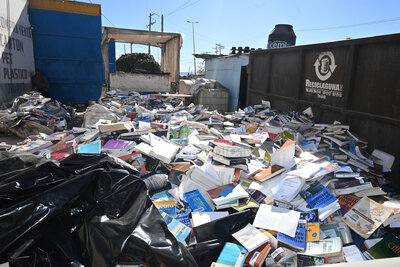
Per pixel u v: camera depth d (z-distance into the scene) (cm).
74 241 179
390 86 336
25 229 167
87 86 1155
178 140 416
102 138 408
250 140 418
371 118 362
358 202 258
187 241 222
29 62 1006
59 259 167
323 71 459
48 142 400
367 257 212
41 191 191
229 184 298
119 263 172
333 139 383
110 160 235
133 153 346
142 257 173
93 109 604
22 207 174
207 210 261
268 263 202
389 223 230
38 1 1019
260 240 212
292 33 1135
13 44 880
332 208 255
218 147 324
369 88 369
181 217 248
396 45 327
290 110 559
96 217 186
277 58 603
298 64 524
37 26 1038
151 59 1942
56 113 727
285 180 290
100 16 1120
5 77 823
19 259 158
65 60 1099
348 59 398
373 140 365
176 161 346
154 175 308
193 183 288
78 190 195
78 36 1102
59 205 182
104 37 1097
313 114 488
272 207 255
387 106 341
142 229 185
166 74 1184
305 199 272
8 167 226
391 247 215
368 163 336
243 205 259
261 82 682
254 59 711
